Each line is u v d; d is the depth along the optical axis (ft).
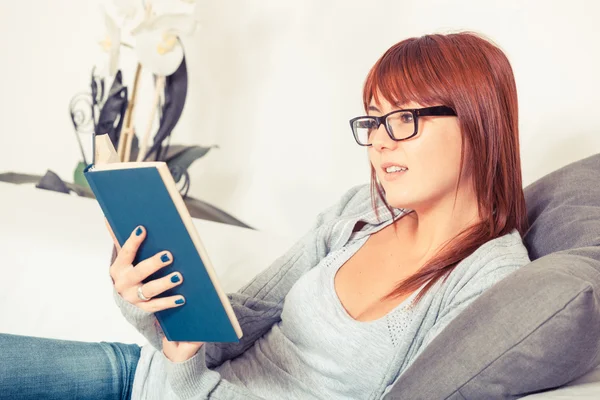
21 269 5.00
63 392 3.79
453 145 3.51
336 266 3.98
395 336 3.49
